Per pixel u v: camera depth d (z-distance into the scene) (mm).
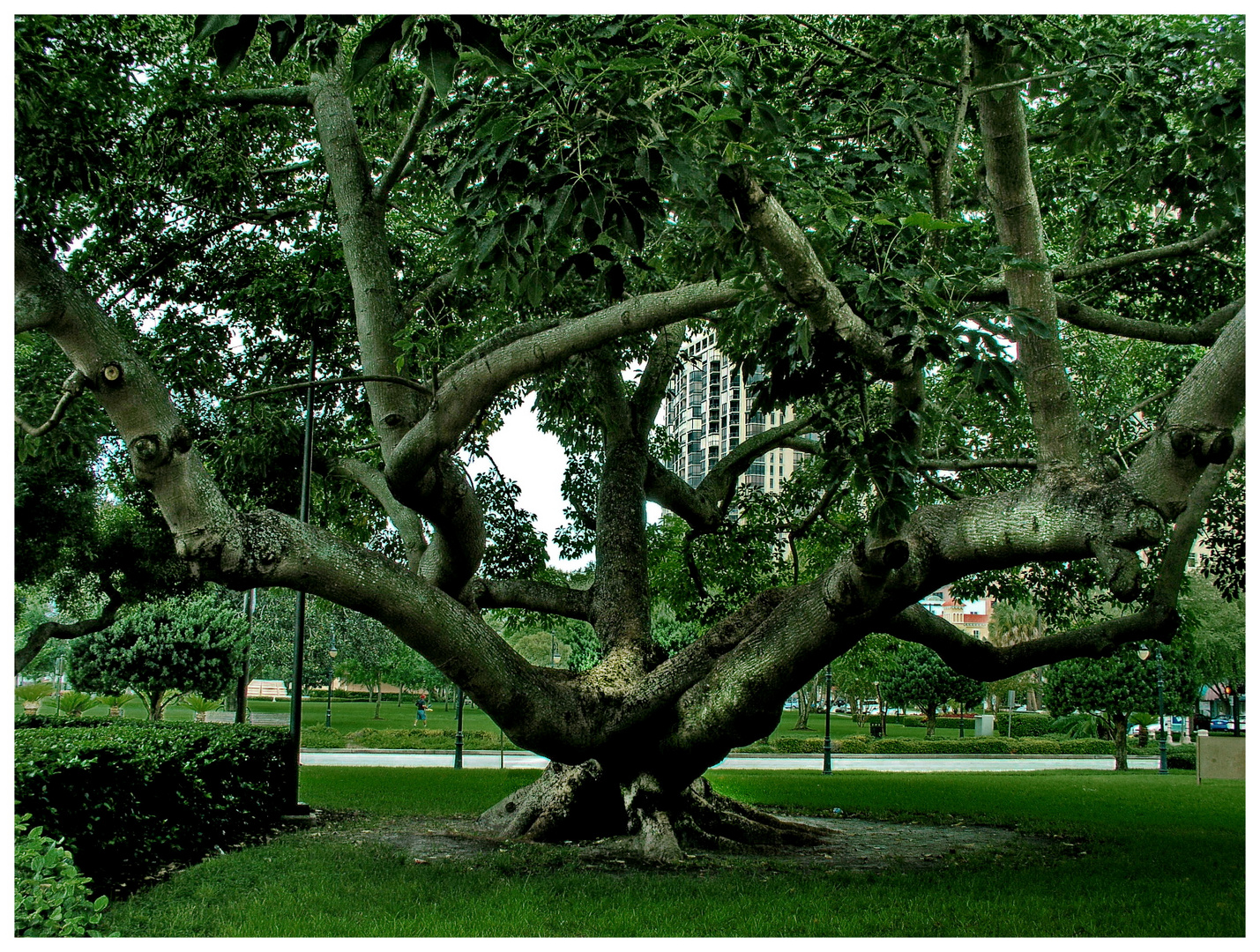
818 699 49875
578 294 9211
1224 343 4547
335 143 7785
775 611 7215
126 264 9570
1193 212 7078
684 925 5430
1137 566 4613
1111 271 8672
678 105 4465
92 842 6156
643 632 9016
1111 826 9945
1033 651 8102
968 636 8164
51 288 4688
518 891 6227
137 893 6059
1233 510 9688
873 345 4957
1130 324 7152
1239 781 15492
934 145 6355
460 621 6371
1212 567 10023
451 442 5922
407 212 9891
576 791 8547
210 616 21906
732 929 5344
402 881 6441
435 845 8109
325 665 32688
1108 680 21844
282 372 10930
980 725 34875
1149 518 4574
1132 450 8898
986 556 5539
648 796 7988
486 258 4355
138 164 8688
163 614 21234
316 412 11188
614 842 8242
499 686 6684
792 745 27125
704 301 5570
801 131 5910
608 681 8141
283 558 5445
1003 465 8797
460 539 7023
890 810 11211
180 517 5129
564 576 13953
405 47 3262
